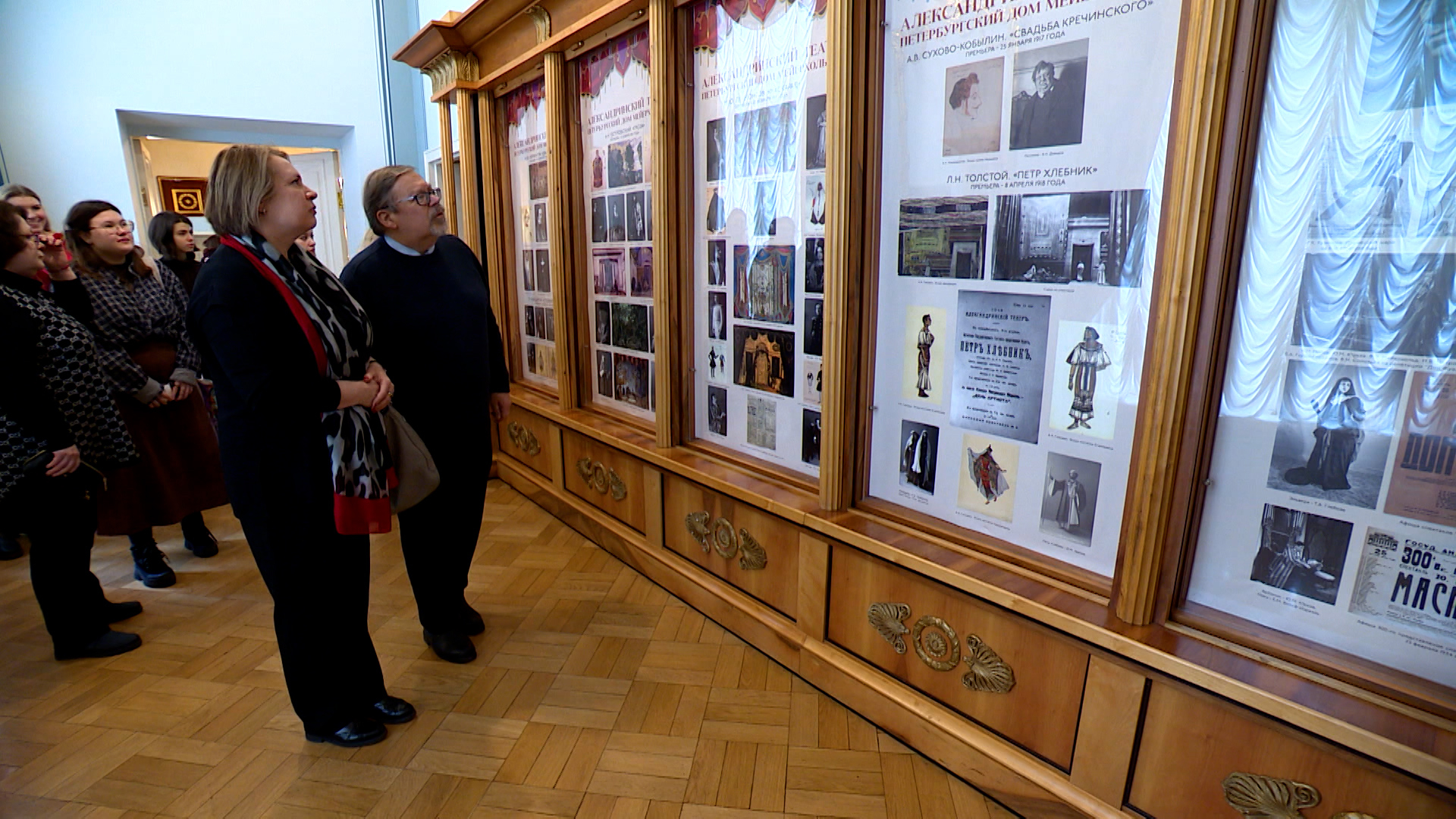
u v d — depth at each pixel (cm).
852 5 178
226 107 588
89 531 243
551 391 391
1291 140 120
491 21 355
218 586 303
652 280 285
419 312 218
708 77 244
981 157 166
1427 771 108
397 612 277
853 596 208
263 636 261
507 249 413
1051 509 166
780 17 211
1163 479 137
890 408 201
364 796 180
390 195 207
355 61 631
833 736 201
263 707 218
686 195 260
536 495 394
